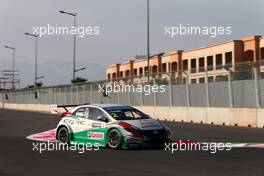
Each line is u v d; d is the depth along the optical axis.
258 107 27.52
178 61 85.06
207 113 32.03
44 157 14.67
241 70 29.08
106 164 12.90
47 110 65.81
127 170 11.77
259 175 10.53
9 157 14.76
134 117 16.80
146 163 12.88
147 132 15.82
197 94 33.41
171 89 36.62
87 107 17.59
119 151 15.73
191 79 34.12
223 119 30.39
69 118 18.03
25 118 40.53
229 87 30.05
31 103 74.00
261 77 27.38
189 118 34.03
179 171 11.38
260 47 70.44
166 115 37.00
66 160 13.90
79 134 17.53
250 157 13.55
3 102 92.06
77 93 55.53
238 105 29.30
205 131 23.91
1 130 27.03
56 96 62.53
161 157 14.01
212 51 77.00
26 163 13.41
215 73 31.53
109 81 47.22
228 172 11.03
